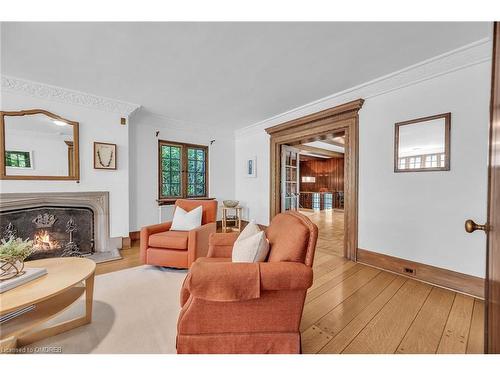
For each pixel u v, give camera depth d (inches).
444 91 84.5
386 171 101.8
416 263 92.5
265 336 47.6
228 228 190.7
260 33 71.7
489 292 34.6
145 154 159.3
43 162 111.7
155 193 164.6
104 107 127.2
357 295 79.4
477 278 77.9
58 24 67.8
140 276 94.8
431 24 66.8
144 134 158.6
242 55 84.6
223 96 125.1
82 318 61.4
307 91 117.7
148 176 161.0
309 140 148.3
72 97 117.5
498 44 32.0
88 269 62.7
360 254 112.3
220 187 202.5
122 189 135.0
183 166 180.7
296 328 48.4
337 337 57.1
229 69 95.2
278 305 47.5
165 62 90.1
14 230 107.1
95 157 124.9
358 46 78.3
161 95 124.6
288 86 111.8
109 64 91.9
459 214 81.6
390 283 89.0
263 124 175.8
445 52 81.7
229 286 43.3
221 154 202.4
